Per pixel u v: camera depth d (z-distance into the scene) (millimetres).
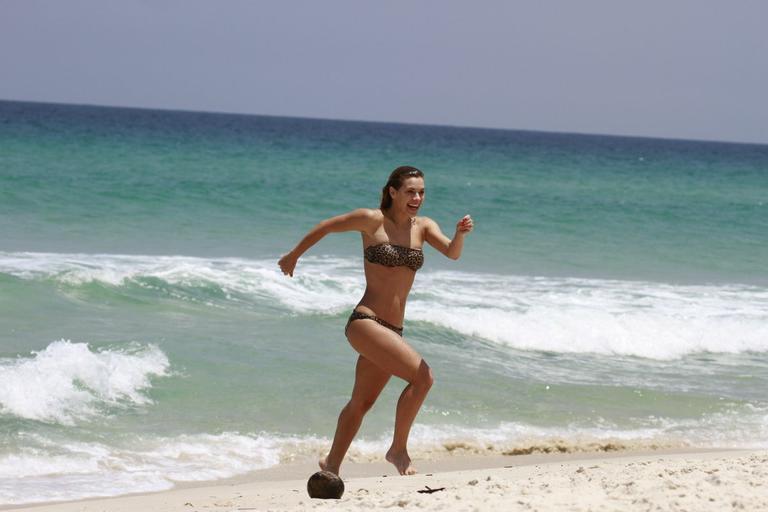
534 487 9930
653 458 15586
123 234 36781
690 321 26672
